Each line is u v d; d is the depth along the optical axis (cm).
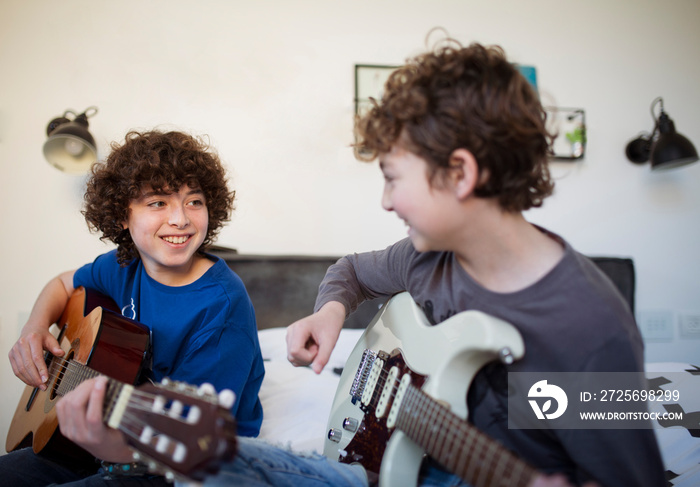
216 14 207
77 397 69
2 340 192
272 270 198
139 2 203
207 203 117
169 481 90
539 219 227
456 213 70
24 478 98
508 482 56
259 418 116
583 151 226
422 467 79
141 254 114
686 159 206
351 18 216
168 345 107
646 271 235
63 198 198
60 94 198
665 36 238
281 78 211
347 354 171
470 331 70
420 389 74
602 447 65
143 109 203
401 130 70
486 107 68
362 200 216
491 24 225
